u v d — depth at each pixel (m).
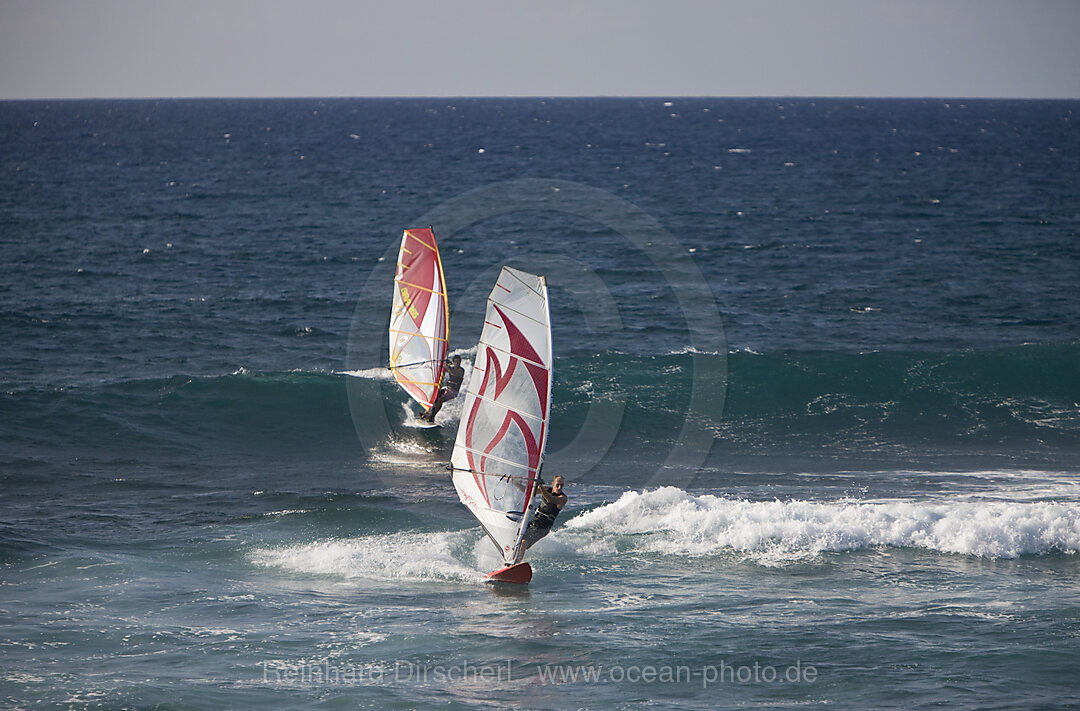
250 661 47.59
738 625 52.69
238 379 107.12
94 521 70.00
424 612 54.59
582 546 66.44
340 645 49.81
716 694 44.53
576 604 56.19
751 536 67.12
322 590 58.03
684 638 50.94
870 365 114.62
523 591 58.44
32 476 80.44
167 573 60.12
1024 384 110.25
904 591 58.09
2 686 43.88
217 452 89.62
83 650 48.34
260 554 64.12
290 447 91.69
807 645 49.88
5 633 49.94
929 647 49.38
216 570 61.00
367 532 68.94
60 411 96.50
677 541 67.00
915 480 83.81
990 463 89.81
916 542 66.44
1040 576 60.56
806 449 94.38
